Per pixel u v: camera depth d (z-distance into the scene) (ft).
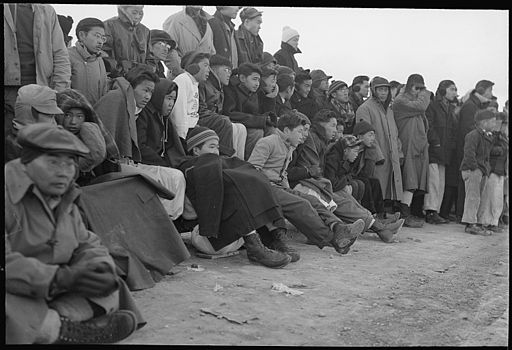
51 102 11.57
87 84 15.07
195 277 13.17
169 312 10.89
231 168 15.35
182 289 12.23
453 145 25.18
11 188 9.38
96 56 15.35
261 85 20.36
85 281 9.05
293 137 17.85
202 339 9.88
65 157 9.50
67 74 14.19
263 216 14.52
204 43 20.12
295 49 23.62
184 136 16.43
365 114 23.21
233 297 12.00
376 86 23.22
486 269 16.39
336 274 14.65
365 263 16.14
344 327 10.99
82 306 9.23
